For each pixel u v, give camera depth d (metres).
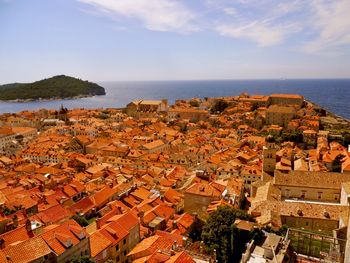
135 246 71.00
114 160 186.12
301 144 198.88
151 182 135.25
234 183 113.75
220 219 70.50
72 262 56.47
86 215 101.69
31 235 65.12
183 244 67.62
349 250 50.97
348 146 175.62
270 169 126.69
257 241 66.62
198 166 163.75
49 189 125.31
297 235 68.69
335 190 96.88
